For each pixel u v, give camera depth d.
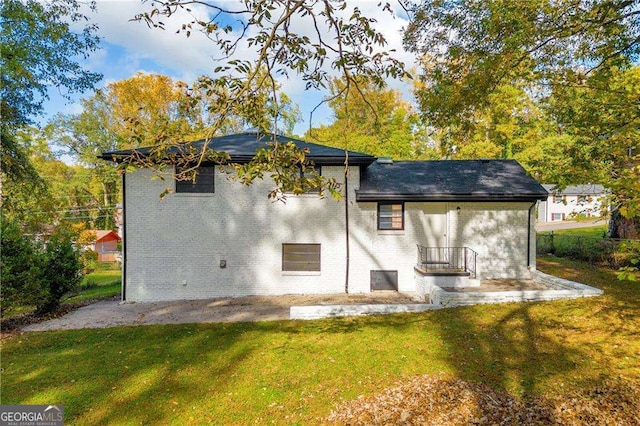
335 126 26.83
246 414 5.07
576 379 5.63
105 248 36.31
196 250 12.55
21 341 8.26
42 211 22.05
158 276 12.42
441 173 14.79
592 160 8.68
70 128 35.31
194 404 5.33
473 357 6.60
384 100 25.09
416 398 5.34
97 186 40.91
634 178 4.81
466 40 8.88
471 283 11.92
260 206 12.76
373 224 13.06
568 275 12.68
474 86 8.44
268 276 12.81
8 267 9.24
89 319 10.12
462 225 13.25
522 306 9.56
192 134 4.61
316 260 13.00
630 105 6.81
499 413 4.90
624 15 7.00
